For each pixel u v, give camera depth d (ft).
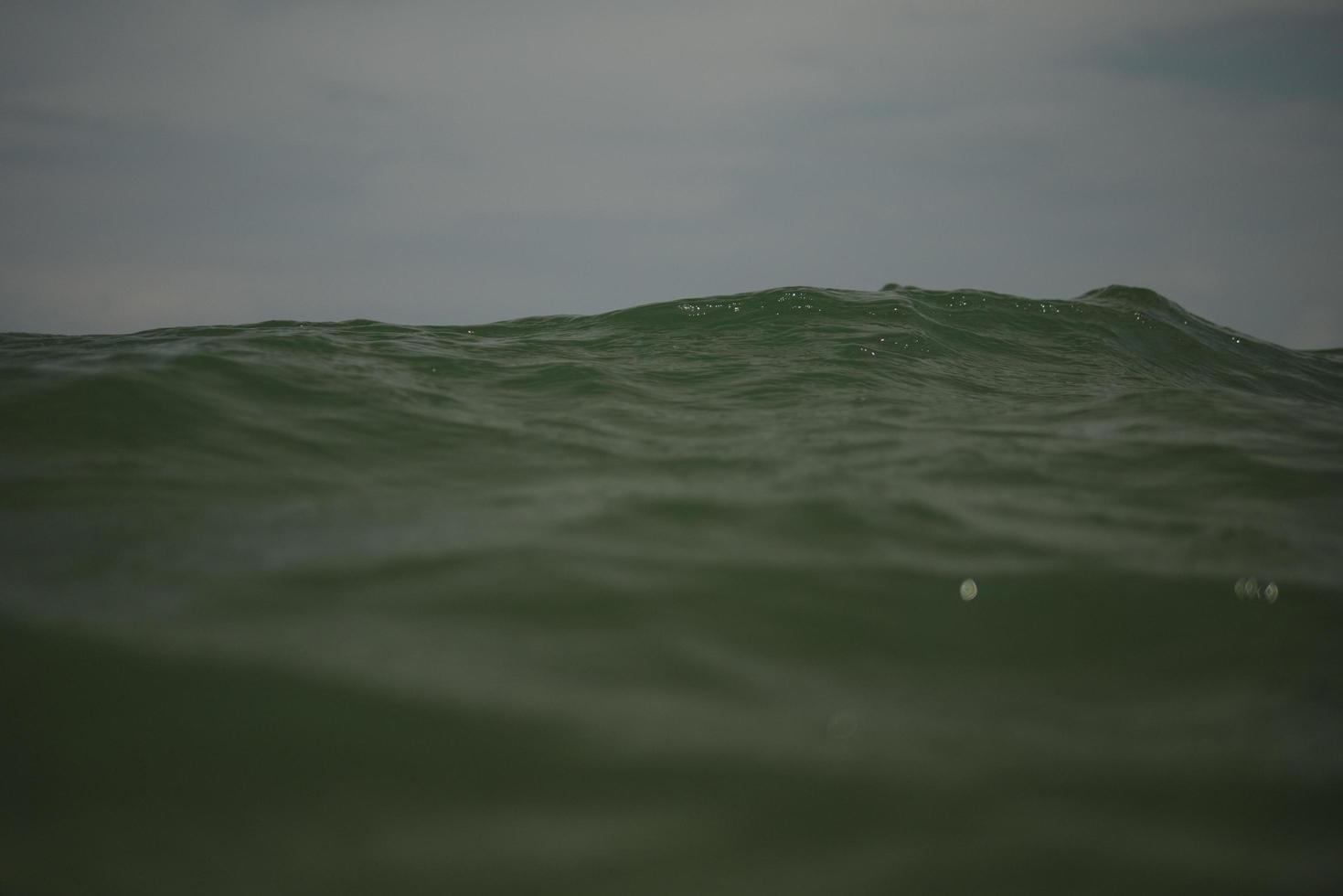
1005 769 5.18
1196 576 7.97
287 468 10.82
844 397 16.28
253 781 5.03
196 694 5.73
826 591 7.46
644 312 23.62
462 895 4.27
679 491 10.11
